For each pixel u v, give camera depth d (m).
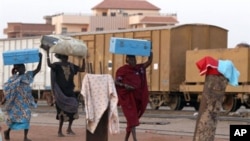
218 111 10.17
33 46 38.88
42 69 37.38
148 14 105.62
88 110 12.63
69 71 16.02
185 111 28.30
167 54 29.61
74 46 15.93
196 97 29.58
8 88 14.77
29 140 15.12
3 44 41.84
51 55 35.31
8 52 14.92
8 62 14.88
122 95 13.83
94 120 12.68
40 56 15.15
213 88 10.09
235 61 26.19
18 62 14.88
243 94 25.81
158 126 19.89
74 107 16.09
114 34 32.53
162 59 29.88
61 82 15.91
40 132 17.23
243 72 25.81
